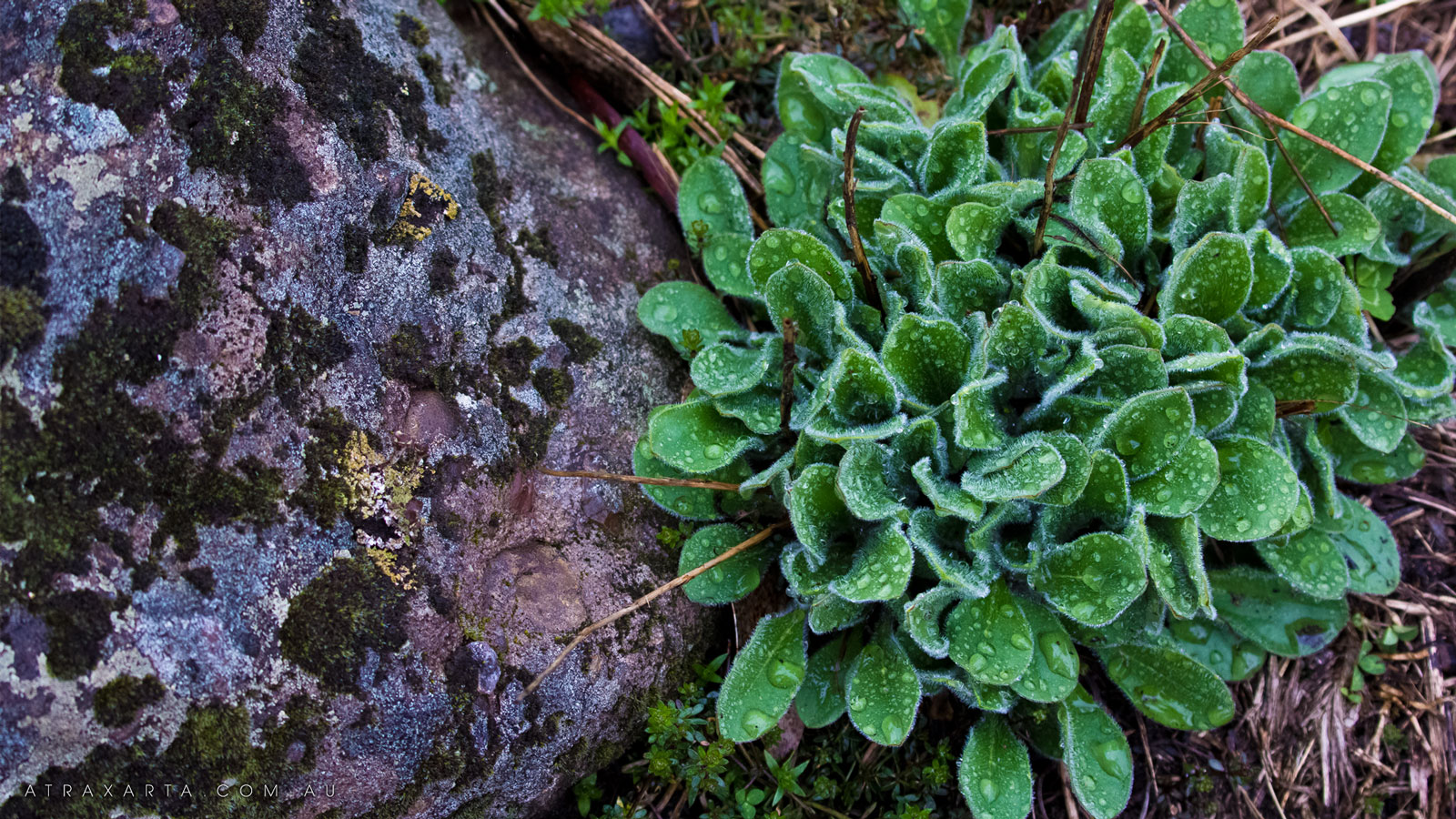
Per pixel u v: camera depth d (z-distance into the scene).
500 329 0.65
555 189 0.69
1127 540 0.64
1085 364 0.64
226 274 0.61
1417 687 0.70
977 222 0.67
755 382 0.65
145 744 0.59
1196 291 0.66
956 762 0.69
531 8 0.73
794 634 0.67
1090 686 0.70
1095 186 0.67
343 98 0.64
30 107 0.60
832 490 0.65
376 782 0.61
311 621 0.61
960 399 0.63
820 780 0.68
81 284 0.59
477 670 0.63
